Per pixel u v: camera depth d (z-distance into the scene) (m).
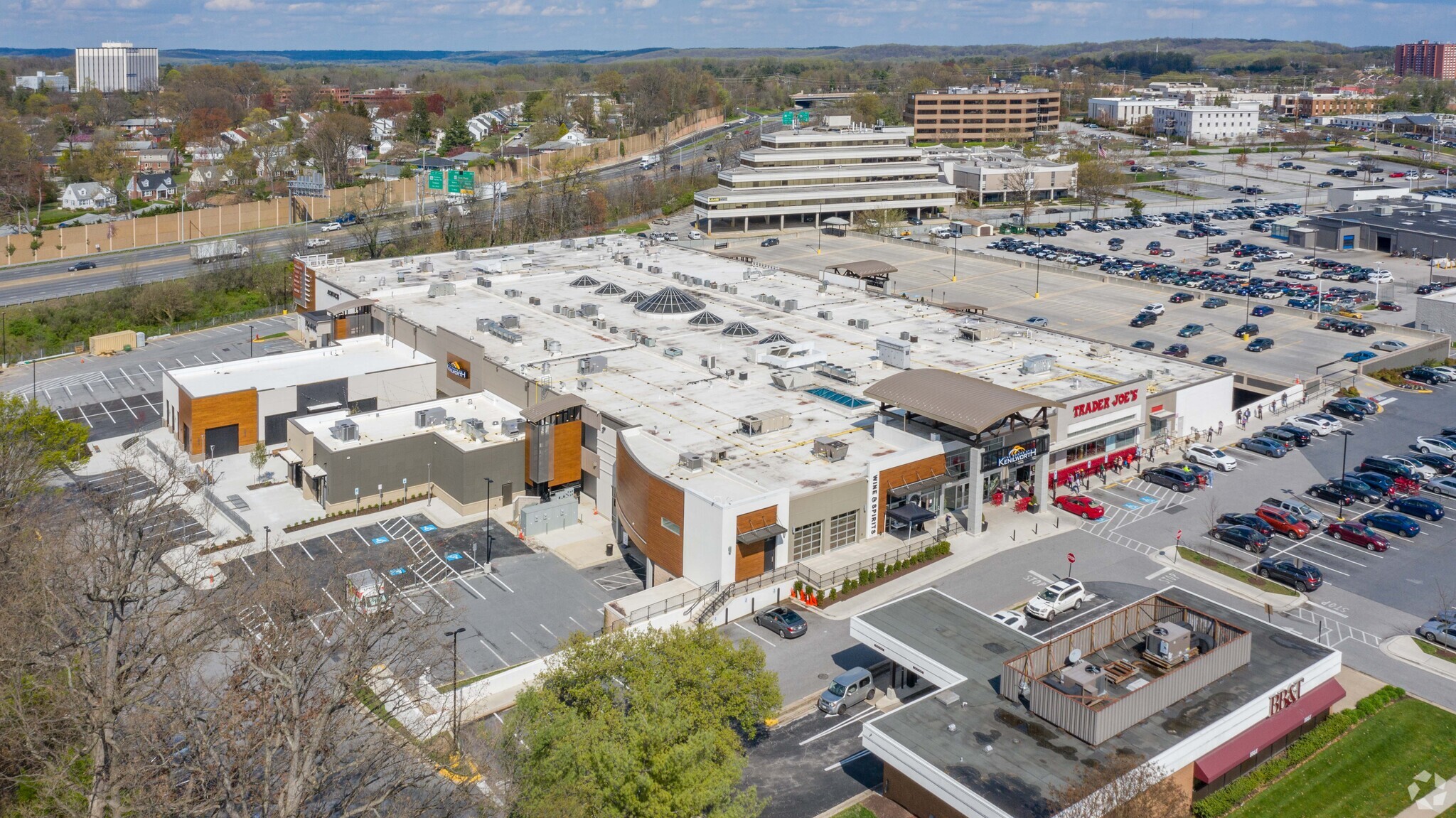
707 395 132.88
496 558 111.88
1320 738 78.06
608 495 122.12
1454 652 90.81
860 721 82.94
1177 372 146.25
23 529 93.44
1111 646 78.06
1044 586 103.19
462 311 169.88
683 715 68.69
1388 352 176.38
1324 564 107.19
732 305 178.88
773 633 96.00
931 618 85.25
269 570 105.81
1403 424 146.38
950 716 72.12
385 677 75.62
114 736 65.44
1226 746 71.69
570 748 64.50
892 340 151.75
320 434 128.12
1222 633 77.56
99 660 73.62
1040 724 71.12
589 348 151.12
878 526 111.81
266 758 59.56
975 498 113.00
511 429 126.44
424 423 130.00
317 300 194.62
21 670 71.44
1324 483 126.06
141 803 61.94
